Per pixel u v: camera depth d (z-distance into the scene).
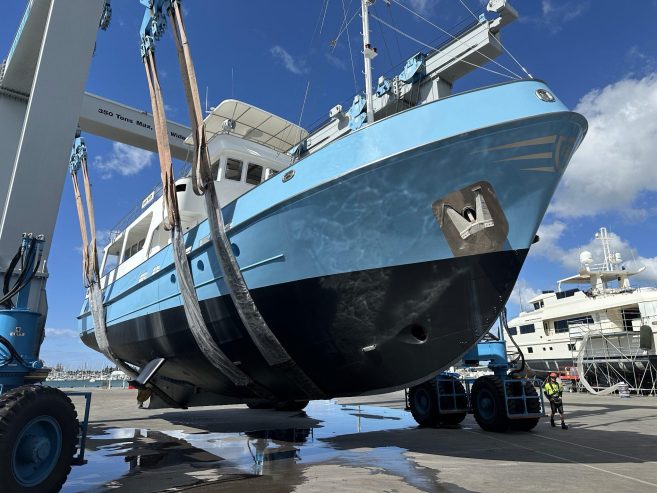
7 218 5.95
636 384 21.73
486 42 9.98
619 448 7.03
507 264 5.70
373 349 6.26
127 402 17.80
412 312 5.93
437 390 9.64
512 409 8.77
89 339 14.17
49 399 4.00
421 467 5.65
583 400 17.75
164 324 8.58
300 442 7.81
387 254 5.75
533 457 6.33
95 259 10.67
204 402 10.18
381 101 11.91
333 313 6.14
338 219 5.79
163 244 9.74
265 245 6.35
